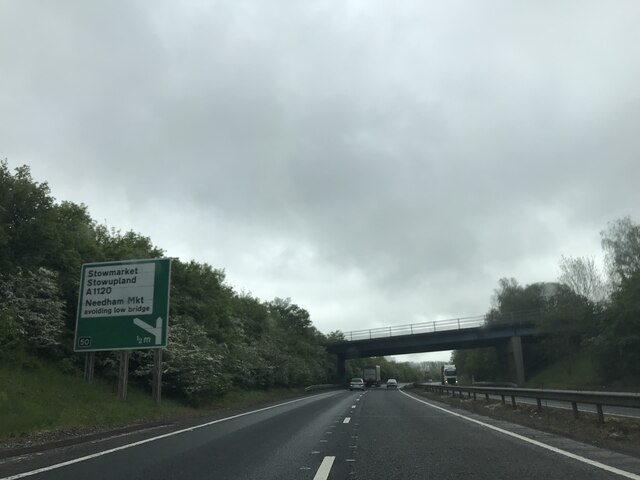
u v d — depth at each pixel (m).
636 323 49.19
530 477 8.34
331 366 84.12
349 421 18.66
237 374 38.66
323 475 8.73
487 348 84.38
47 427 14.87
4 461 10.24
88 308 22.17
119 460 10.30
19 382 17.83
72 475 8.78
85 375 22.69
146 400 23.80
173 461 10.16
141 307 21.81
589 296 60.44
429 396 41.56
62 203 29.36
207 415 22.30
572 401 16.58
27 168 24.05
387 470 9.12
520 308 82.06
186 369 26.81
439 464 9.63
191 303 35.50
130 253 30.44
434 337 70.56
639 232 51.59
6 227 22.69
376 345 77.44
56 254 24.48
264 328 58.97
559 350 61.28
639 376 49.38
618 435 12.70
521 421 17.41
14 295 21.02
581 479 8.09
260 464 9.80
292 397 42.22
